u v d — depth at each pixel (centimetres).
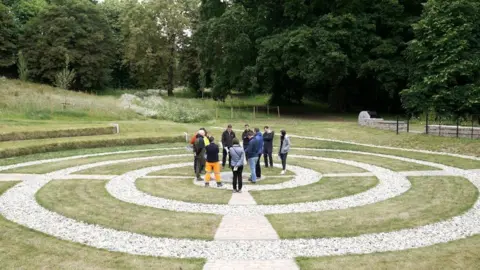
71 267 789
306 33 4078
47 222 1075
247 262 816
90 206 1227
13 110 3334
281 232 996
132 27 6306
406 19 4384
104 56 6512
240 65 4831
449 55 3400
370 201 1297
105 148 2625
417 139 2695
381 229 1020
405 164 2016
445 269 781
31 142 2434
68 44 6222
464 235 978
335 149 2617
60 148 2480
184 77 7006
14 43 6247
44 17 6250
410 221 1082
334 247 900
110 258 834
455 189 1454
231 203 1275
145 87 7406
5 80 4750
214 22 4669
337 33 4053
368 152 2473
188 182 1591
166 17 6450
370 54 4406
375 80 4581
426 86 3481
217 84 5062
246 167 1988
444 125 2880
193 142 1672
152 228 1026
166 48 6562
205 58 5162
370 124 3288
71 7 6372
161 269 782
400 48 4388
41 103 3597
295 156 2322
